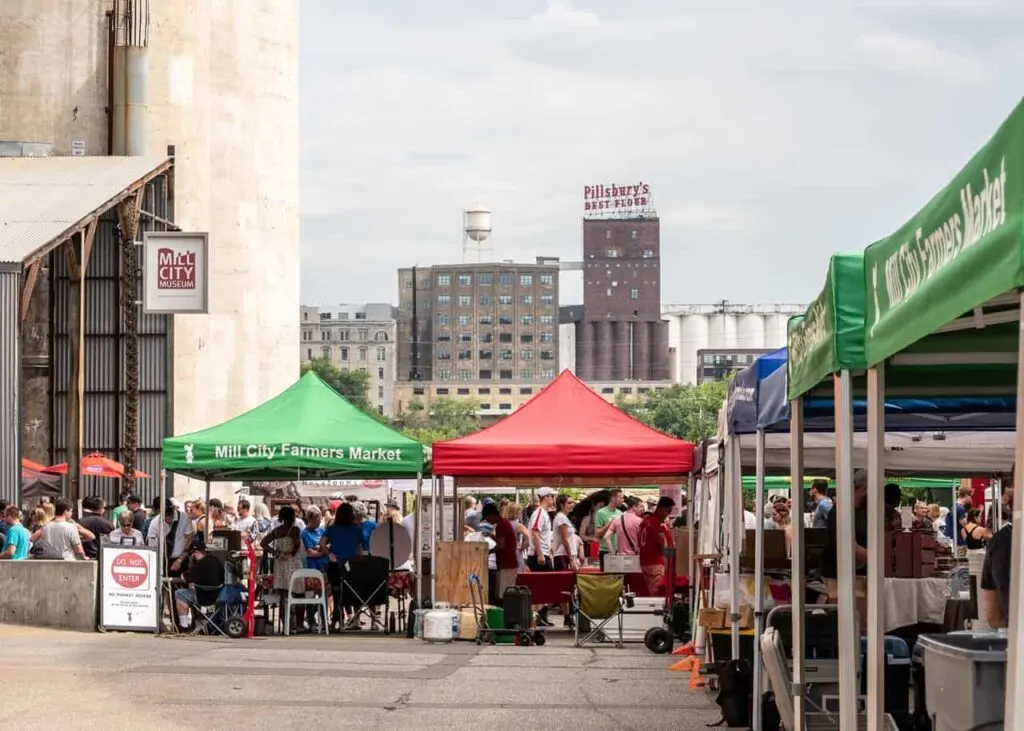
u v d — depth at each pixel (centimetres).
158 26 6569
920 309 721
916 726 1226
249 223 8125
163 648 2409
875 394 872
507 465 2714
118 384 5269
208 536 3447
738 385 1648
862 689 1282
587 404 2856
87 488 5266
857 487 1606
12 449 3606
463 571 2772
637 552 3061
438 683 1973
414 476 3291
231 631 2717
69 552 2831
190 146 6681
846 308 966
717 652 1852
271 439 2781
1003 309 800
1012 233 562
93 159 4975
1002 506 2516
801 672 1235
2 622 2719
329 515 4053
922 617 1794
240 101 8081
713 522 2478
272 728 1538
